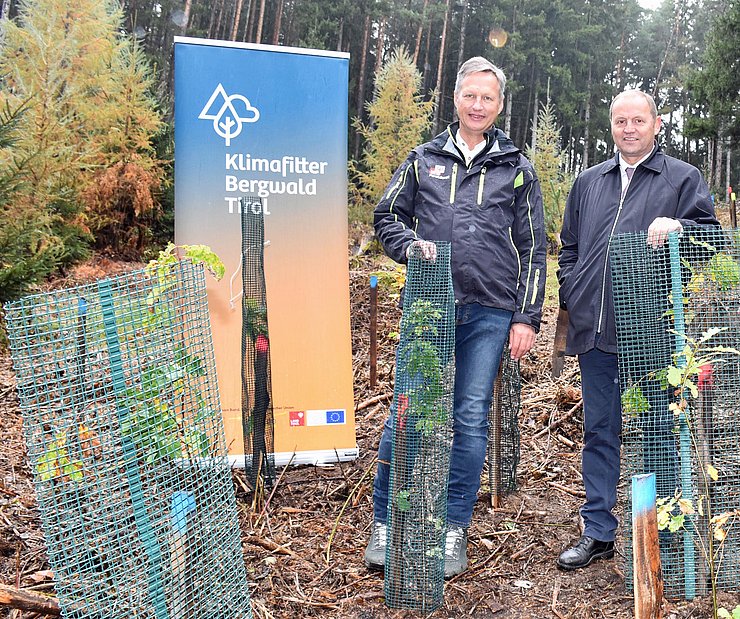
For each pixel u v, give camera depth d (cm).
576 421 507
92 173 1470
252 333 400
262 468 411
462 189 322
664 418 292
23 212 1025
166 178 1645
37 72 1345
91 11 1499
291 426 455
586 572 318
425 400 281
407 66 2112
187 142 429
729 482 295
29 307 204
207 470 245
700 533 289
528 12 3934
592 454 328
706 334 255
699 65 4994
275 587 305
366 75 3447
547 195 1575
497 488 393
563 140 4225
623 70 4847
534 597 299
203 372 242
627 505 298
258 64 439
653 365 294
